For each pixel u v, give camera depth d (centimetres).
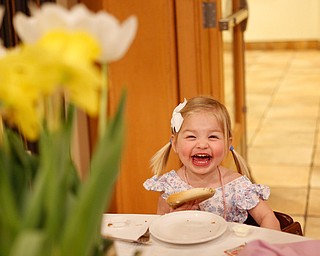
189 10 249
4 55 76
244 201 179
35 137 74
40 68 64
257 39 933
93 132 263
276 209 333
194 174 188
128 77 254
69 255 71
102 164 71
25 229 70
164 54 251
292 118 531
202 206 183
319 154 429
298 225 167
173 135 192
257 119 532
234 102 346
